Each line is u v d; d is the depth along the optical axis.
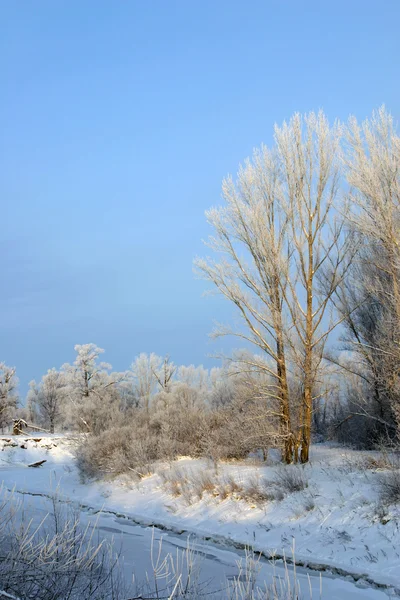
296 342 17.52
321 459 16.89
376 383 19.08
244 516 12.37
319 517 11.09
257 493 13.02
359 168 15.38
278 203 17.28
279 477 13.46
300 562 9.53
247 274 17.30
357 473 13.07
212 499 13.68
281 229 17.30
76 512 8.09
